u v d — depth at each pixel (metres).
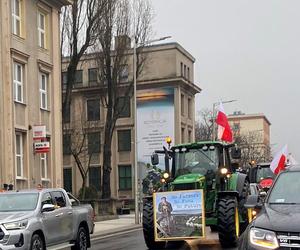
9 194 13.02
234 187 15.53
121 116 59.28
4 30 25.56
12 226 11.38
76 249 14.19
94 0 35.28
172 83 56.84
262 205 8.45
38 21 29.44
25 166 26.89
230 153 16.42
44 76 29.92
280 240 6.93
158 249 14.68
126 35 39.00
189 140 62.44
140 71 41.97
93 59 40.31
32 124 27.72
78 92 58.22
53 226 12.76
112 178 59.81
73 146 48.47
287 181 8.78
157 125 53.69
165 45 57.72
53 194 13.59
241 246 7.36
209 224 14.55
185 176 14.76
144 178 32.28
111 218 34.47
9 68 25.69
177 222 13.87
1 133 24.92
